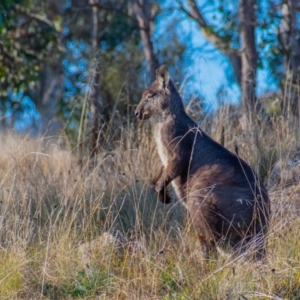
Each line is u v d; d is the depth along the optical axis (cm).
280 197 1947
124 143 2567
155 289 1614
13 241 1794
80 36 5269
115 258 1783
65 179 2134
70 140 2772
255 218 1711
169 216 2011
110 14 4972
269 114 2833
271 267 1588
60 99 4597
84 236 1872
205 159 1836
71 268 1720
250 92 2984
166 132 1916
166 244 1822
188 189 1847
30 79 4072
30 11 4578
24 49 4112
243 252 1683
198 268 1669
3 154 2534
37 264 1744
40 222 1952
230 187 1748
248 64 3462
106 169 2311
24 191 2081
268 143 2445
